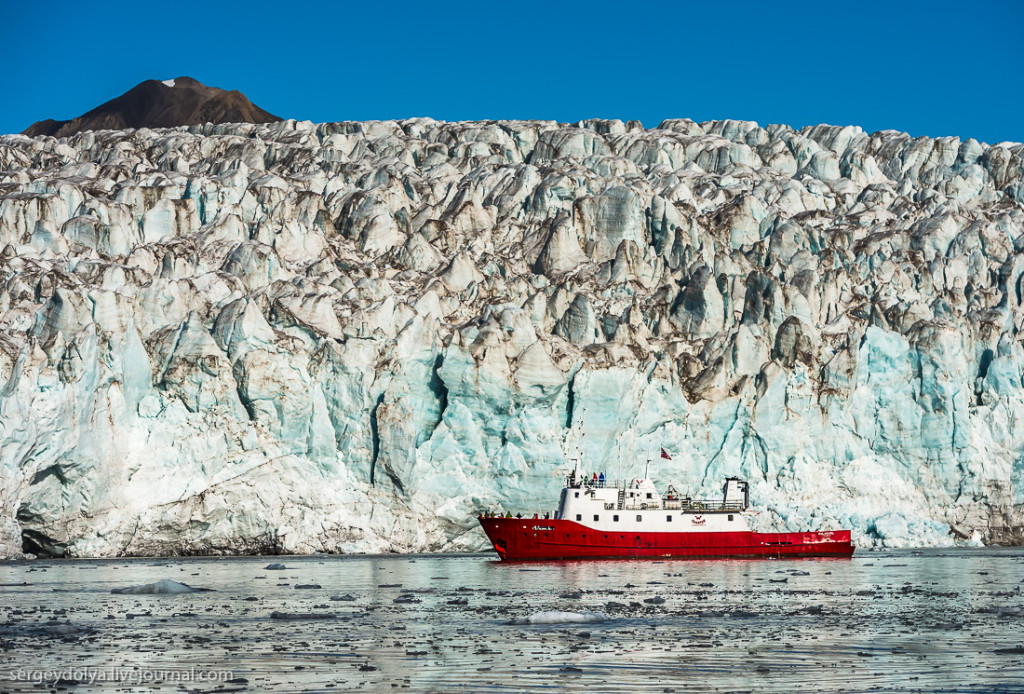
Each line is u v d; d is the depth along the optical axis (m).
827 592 147.12
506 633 112.38
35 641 107.56
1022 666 95.19
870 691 87.00
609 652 101.81
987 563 196.38
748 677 91.69
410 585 158.75
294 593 148.12
